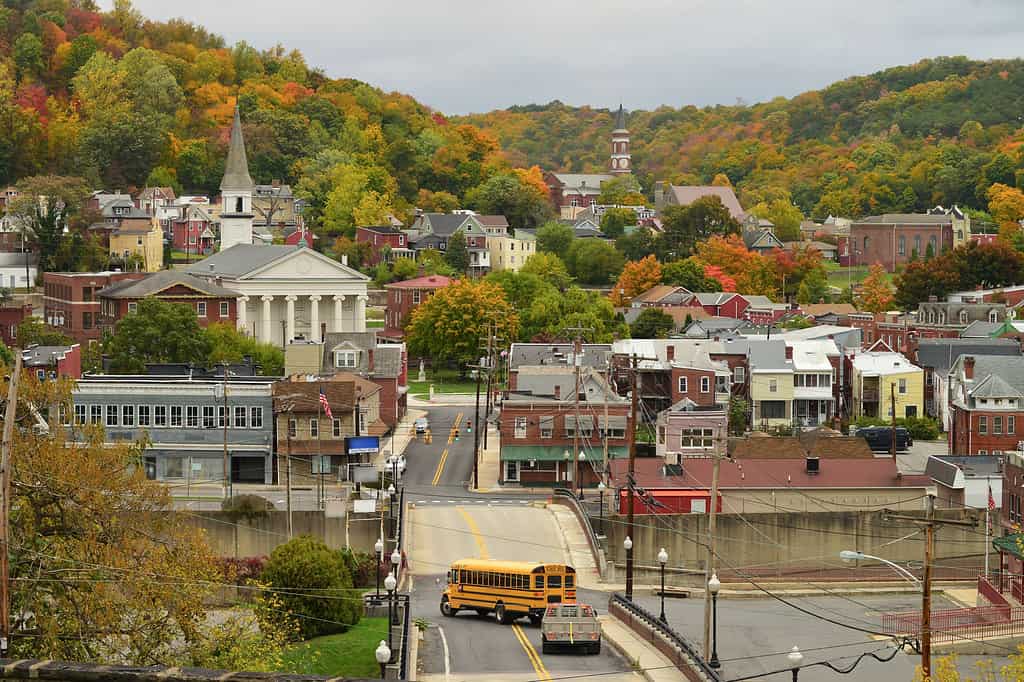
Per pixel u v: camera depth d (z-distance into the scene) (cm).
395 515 12925
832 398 19825
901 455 17600
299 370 19200
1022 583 11631
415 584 12000
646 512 13825
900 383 19825
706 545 13200
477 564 10619
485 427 18488
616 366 18688
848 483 14138
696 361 19100
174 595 7319
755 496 14050
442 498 15125
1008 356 17838
